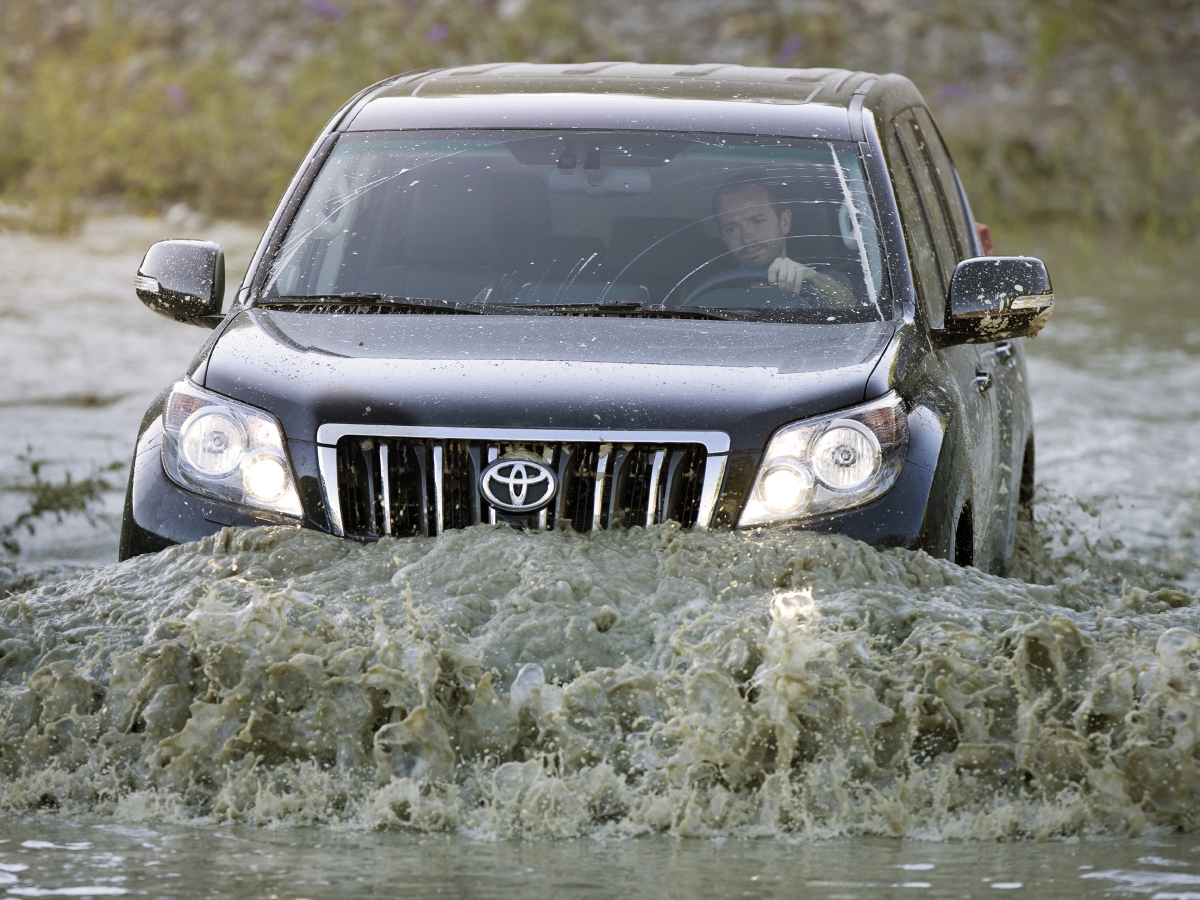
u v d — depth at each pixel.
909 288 19.78
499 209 20.62
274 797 13.83
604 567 15.43
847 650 14.17
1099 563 26.69
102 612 15.53
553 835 13.48
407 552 15.91
